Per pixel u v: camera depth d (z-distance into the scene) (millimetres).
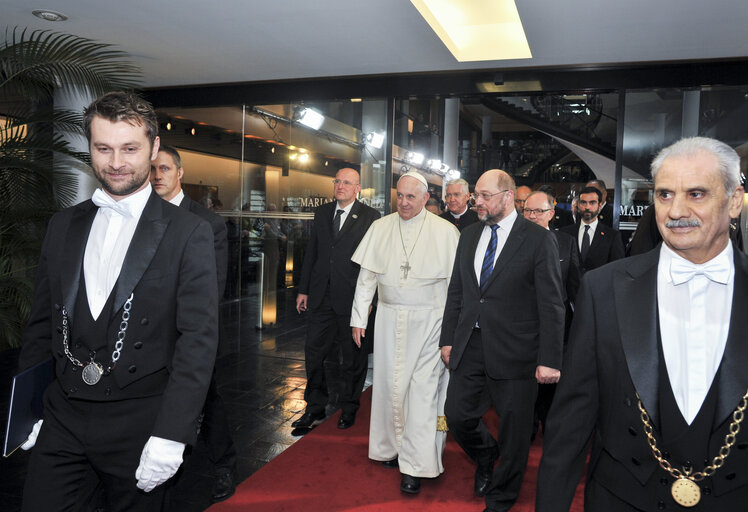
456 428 2758
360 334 3299
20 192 5043
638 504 1159
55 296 1574
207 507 2793
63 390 1538
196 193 6184
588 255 4133
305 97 5680
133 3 3652
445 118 6367
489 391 2703
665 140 4926
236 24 4000
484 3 4344
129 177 1520
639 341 1168
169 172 2742
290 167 5855
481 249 2820
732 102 4781
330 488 3021
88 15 3908
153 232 1558
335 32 4125
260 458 3410
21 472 3105
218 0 3553
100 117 1494
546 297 2547
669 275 1182
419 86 5367
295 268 5883
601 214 5285
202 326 1544
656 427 1141
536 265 2600
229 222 6082
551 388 3645
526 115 6156
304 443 3650
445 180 6223
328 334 4016
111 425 1504
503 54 4680
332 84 5586
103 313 1521
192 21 3961
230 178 6066
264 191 5957
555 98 5863
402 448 3000
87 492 1596
